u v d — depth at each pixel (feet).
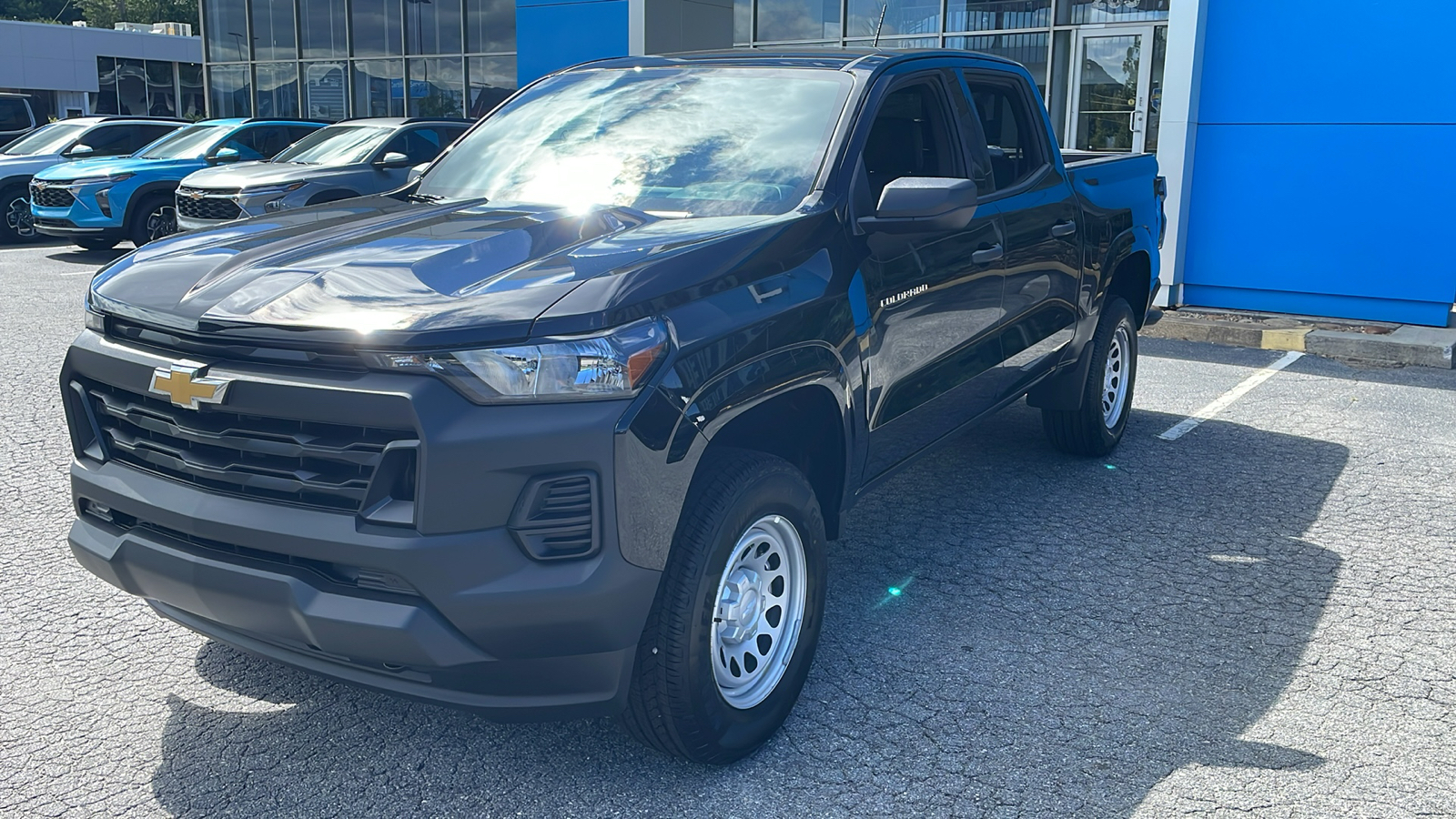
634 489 8.30
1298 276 32.07
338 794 9.45
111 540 9.46
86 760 9.89
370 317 8.18
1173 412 22.82
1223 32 31.76
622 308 8.43
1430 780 9.74
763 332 9.52
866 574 14.32
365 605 8.19
